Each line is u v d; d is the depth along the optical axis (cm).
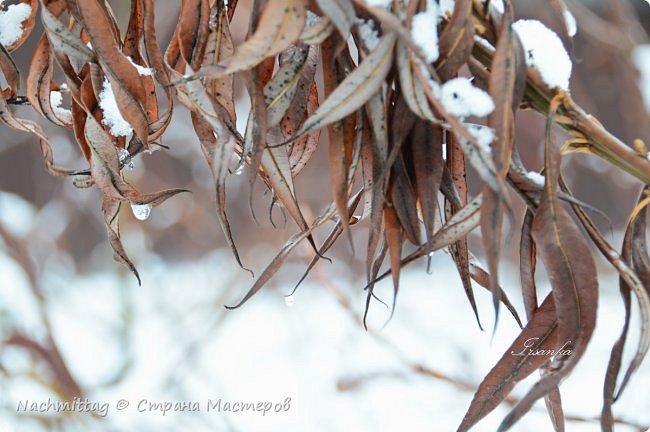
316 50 112
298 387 236
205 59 110
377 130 108
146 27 112
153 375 261
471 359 250
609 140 111
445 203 113
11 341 216
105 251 407
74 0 111
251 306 345
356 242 383
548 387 107
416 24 106
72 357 270
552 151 108
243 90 335
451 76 107
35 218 379
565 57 110
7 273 285
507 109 105
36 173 452
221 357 284
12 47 117
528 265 111
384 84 108
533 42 110
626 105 305
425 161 108
